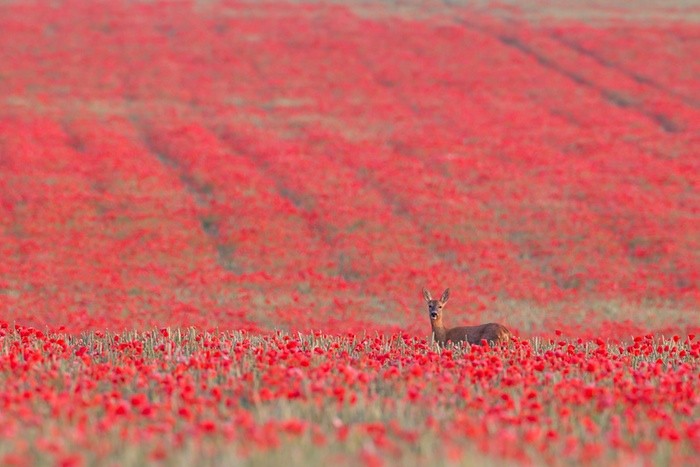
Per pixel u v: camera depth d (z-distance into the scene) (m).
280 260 78.62
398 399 24.92
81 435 19.00
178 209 91.25
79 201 91.38
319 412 22.94
